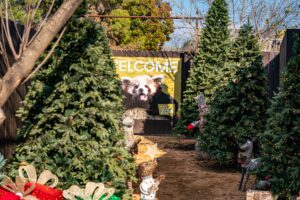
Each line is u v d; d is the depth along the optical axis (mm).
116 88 7414
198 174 9867
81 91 5934
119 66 17969
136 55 17938
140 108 17969
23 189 3295
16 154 5871
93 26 6156
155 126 17953
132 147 8805
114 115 6379
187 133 14266
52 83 5984
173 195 7938
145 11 29562
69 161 5742
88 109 5957
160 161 11508
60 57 5898
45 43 3602
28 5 4988
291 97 6742
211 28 14234
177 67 17938
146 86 18000
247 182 9031
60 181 5652
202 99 12062
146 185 6203
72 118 5895
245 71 10367
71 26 5926
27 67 3594
